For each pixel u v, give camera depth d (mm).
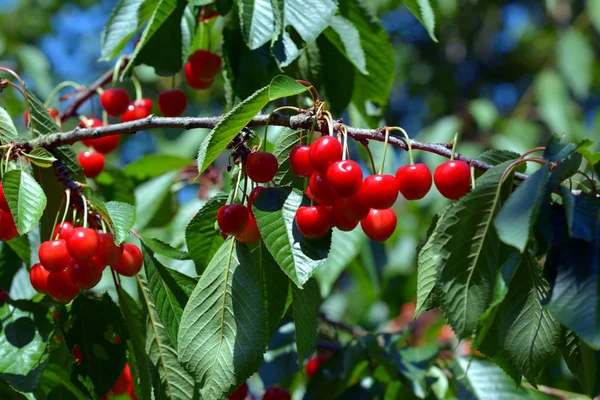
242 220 1076
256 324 1090
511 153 1104
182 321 1087
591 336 995
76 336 1163
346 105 1297
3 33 2674
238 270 1098
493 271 1035
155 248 1140
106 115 1352
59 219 1192
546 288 1065
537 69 2924
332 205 1084
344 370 1327
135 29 1248
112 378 1162
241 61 1254
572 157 1028
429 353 1338
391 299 1956
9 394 1198
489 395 1335
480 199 1033
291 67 1272
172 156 1533
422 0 1252
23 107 1638
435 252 1034
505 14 2949
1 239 1151
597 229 1027
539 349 1074
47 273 1141
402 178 1083
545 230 1023
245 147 1104
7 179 1097
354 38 1256
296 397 1521
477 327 1068
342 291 2322
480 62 2959
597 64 2438
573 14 2732
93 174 1327
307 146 1090
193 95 2182
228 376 1081
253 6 1182
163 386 1148
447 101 2836
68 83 1389
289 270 1067
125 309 1167
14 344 1144
